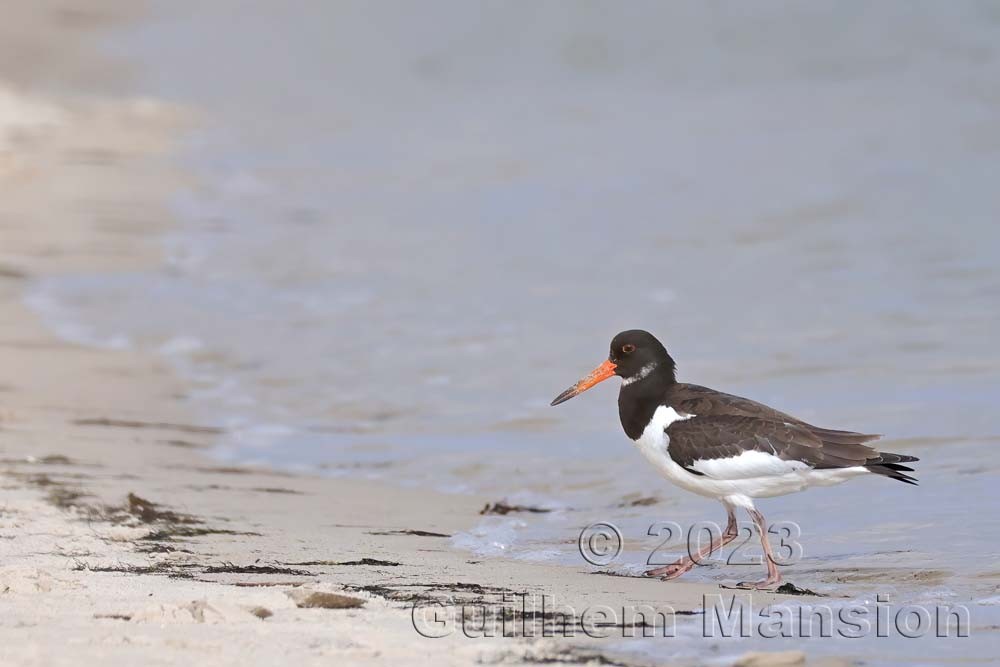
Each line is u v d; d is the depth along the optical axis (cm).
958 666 677
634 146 3644
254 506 1052
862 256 2208
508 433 1320
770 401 1377
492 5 6494
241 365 1598
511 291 2006
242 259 2244
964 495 1055
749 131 3850
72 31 5809
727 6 6075
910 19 5553
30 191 2758
